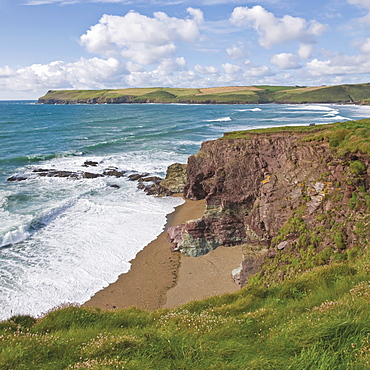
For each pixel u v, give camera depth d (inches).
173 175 1946.4
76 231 1307.8
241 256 1125.7
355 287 425.1
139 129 4281.5
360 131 973.2
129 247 1197.7
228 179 1300.4
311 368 255.4
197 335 371.6
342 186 799.1
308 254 705.0
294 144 1143.0
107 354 334.6
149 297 911.7
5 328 470.9
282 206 891.4
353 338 281.7
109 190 1868.8
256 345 316.8
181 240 1203.2
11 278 957.2
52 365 326.6
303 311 411.2
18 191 1776.6
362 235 653.3
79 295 903.1
